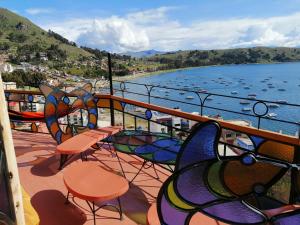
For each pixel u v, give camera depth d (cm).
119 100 452
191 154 169
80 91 425
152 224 179
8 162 130
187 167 167
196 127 165
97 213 270
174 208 173
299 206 171
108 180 242
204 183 165
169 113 359
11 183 133
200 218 188
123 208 280
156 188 324
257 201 184
